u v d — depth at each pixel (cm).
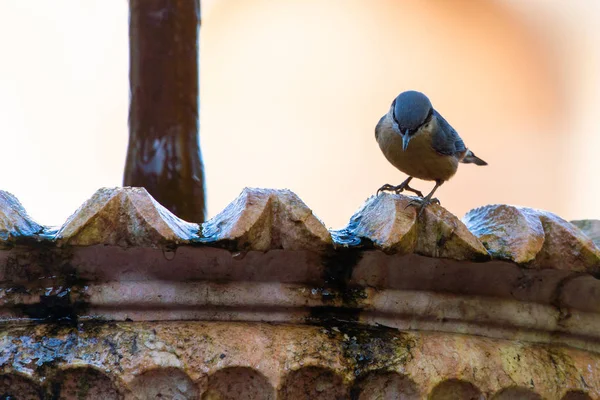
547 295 595
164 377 498
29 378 488
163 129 830
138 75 838
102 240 505
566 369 577
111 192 514
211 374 496
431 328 572
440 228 551
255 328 526
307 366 510
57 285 523
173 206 823
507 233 577
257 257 533
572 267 572
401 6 1709
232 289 536
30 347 496
